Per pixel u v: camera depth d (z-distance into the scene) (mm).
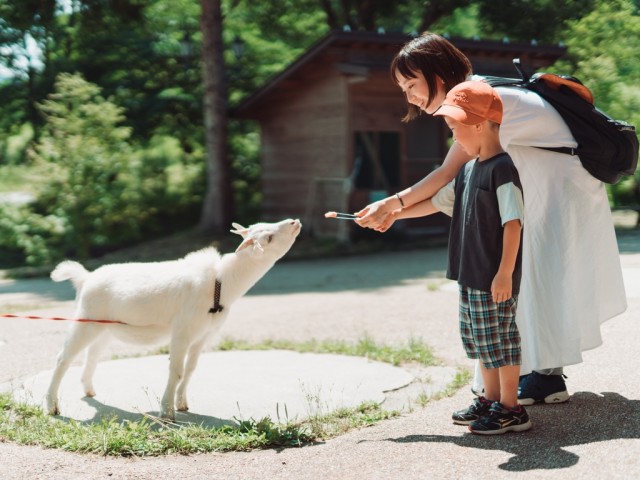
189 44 21250
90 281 4852
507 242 3758
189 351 4887
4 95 23453
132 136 23156
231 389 5371
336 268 13727
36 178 18906
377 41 16500
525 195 4297
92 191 18859
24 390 5438
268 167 20000
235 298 4754
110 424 4336
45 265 18406
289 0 24859
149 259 16422
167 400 4613
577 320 4254
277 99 19391
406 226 18078
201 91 23875
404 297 9609
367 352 6414
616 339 5801
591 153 4211
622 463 3324
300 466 3639
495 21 21312
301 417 4613
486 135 3916
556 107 4246
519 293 4262
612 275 4445
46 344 7406
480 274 3889
